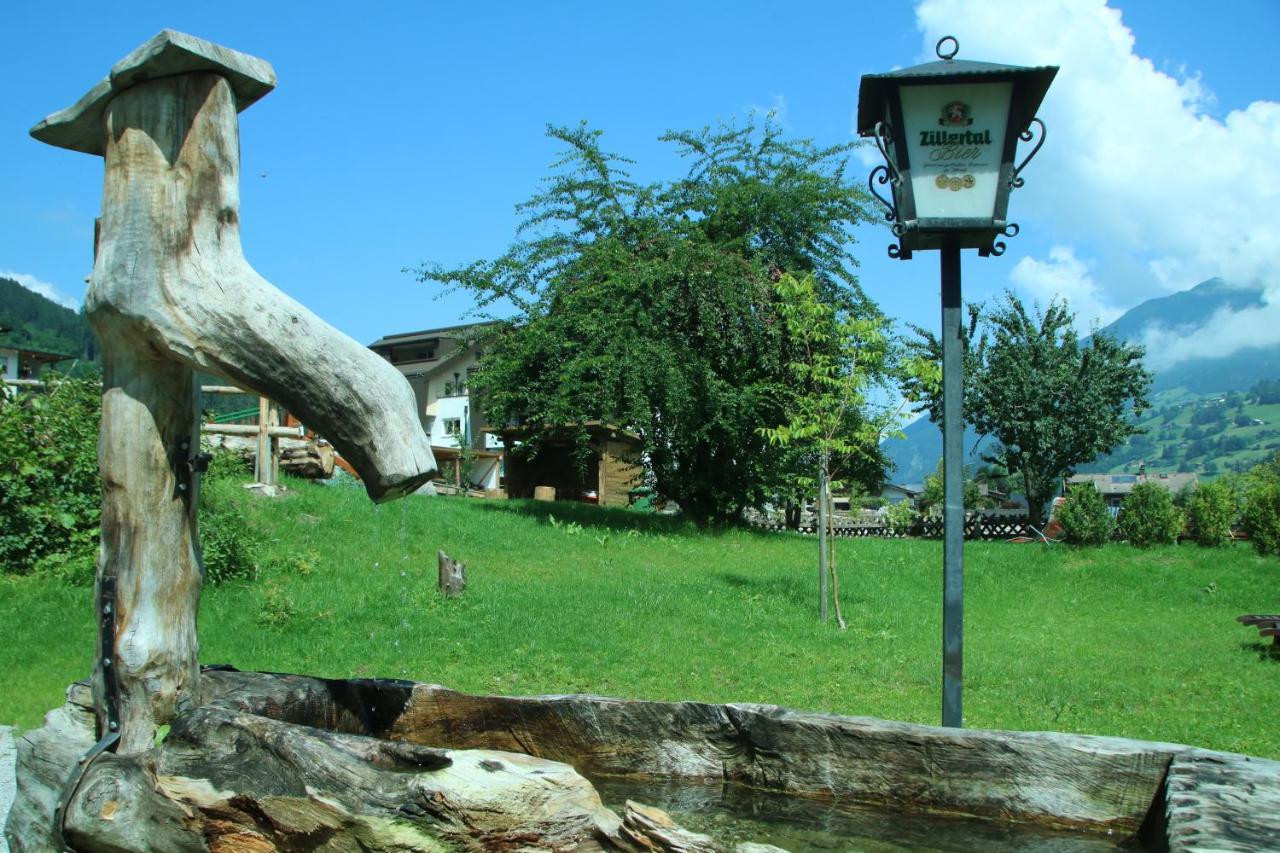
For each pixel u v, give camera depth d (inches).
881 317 447.8
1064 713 288.8
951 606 174.7
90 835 109.0
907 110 177.2
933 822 111.7
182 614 123.7
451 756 97.4
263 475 570.9
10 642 325.1
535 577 502.3
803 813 117.1
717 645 363.3
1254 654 398.3
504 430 884.0
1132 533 739.4
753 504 823.7
